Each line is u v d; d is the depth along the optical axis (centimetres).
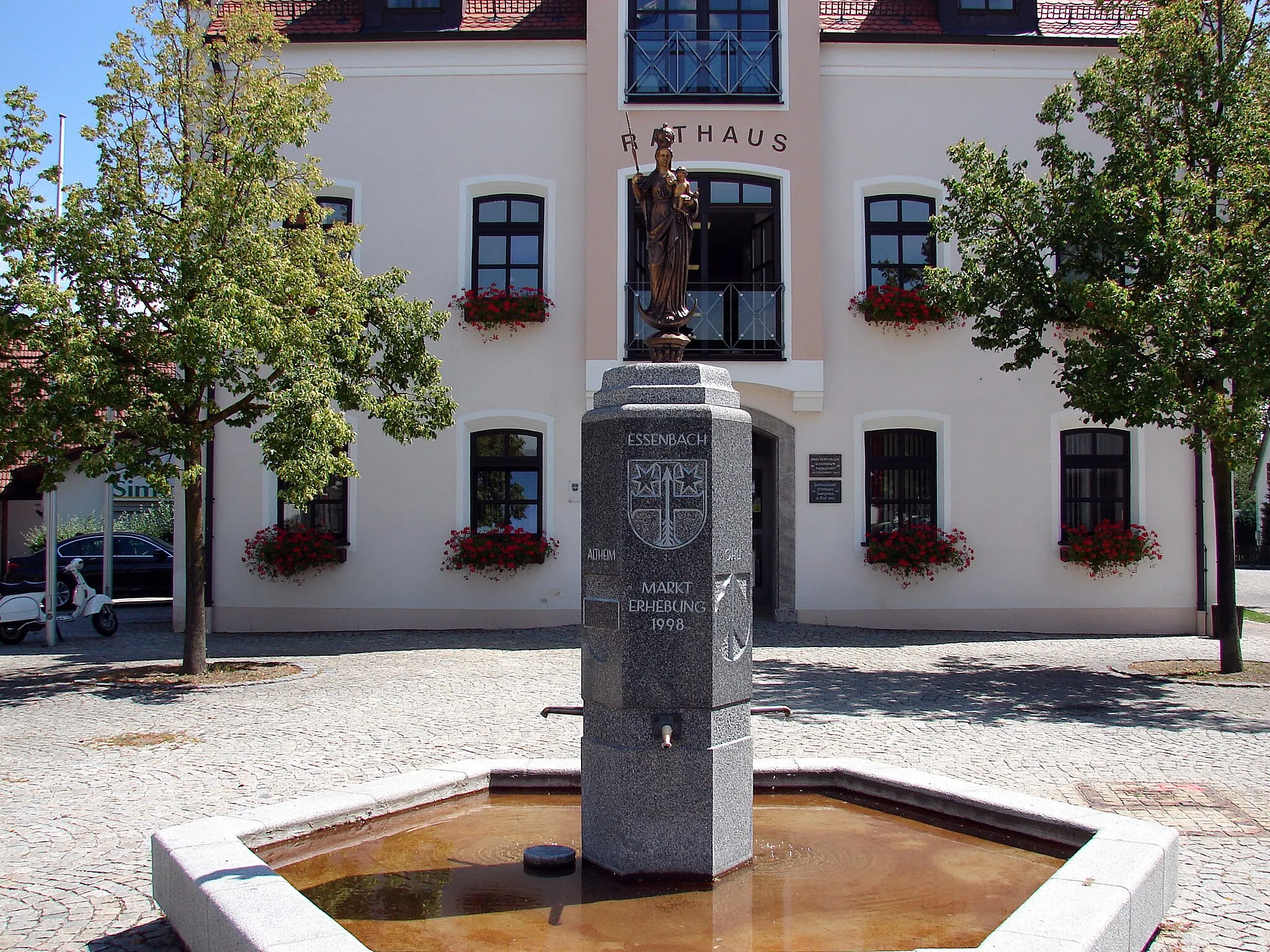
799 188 1571
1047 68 1616
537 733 841
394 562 1574
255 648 1384
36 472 2169
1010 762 747
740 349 1568
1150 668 1217
